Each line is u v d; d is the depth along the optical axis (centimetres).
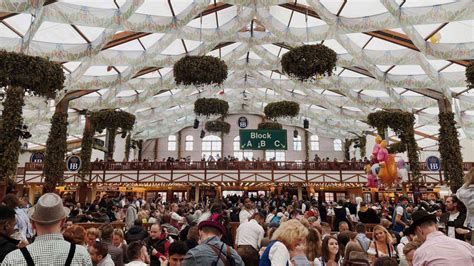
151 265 440
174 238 642
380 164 1234
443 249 228
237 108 3127
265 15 1473
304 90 2194
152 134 3003
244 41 1648
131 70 1619
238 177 2098
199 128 3188
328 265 385
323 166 2130
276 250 283
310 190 2389
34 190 2111
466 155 2278
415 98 1852
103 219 903
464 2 1041
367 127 2669
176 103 2327
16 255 190
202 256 273
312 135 3194
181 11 1288
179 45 1606
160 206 1249
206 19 1446
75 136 2741
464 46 1227
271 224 576
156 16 1281
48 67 756
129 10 1157
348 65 1642
